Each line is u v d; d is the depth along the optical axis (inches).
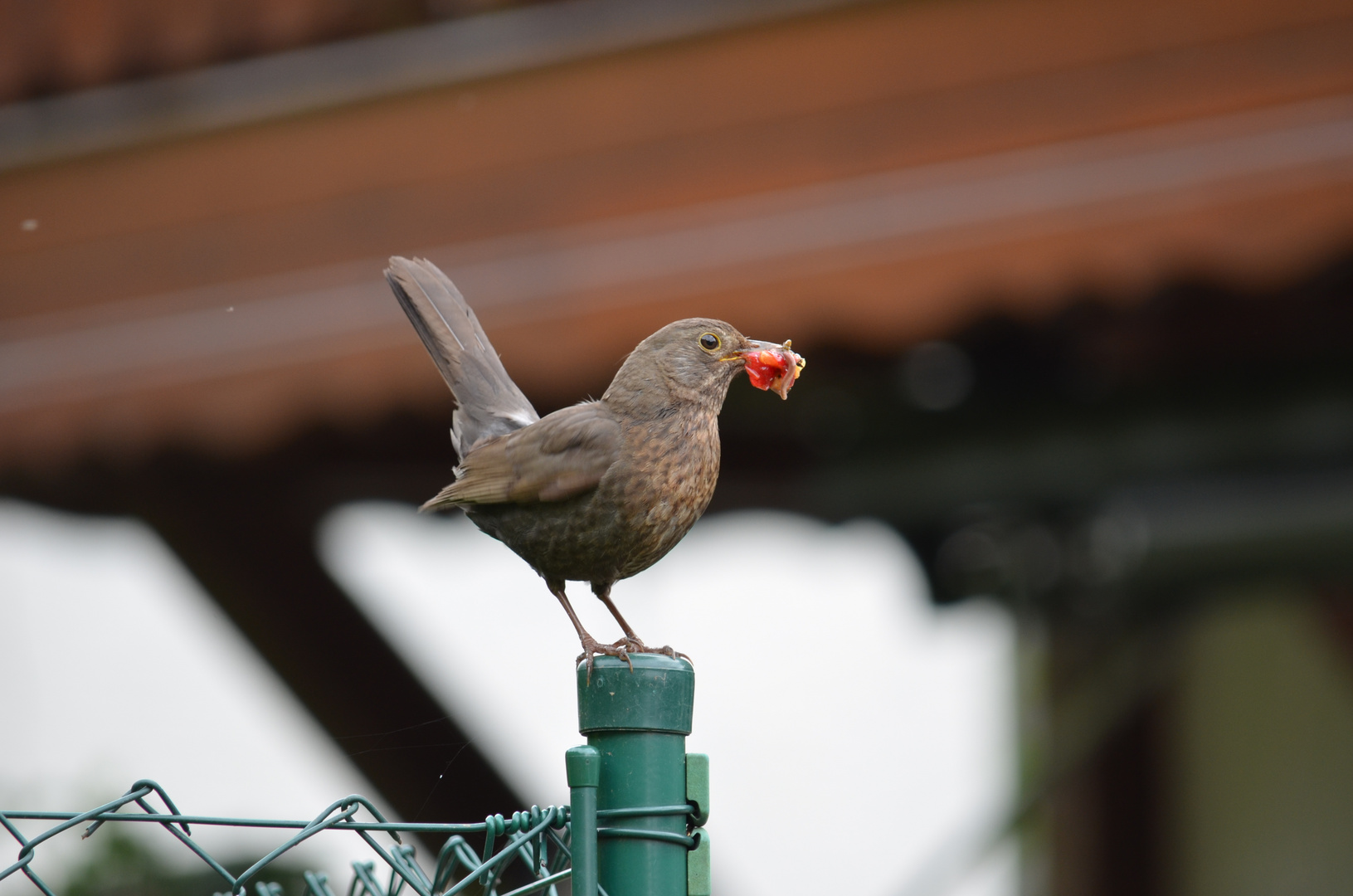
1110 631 449.4
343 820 169.9
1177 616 438.0
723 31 431.5
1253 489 410.6
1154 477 422.0
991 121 417.7
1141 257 397.4
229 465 465.7
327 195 450.6
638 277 430.6
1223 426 416.5
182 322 455.2
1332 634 544.7
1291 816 566.3
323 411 443.2
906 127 422.6
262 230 456.1
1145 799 596.4
